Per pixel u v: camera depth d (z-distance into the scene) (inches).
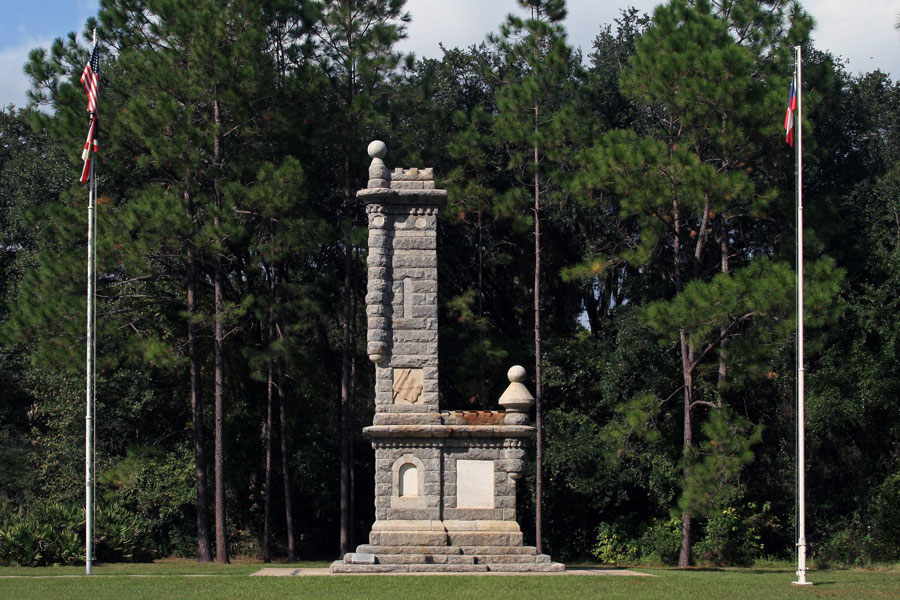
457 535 1141.7
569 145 1796.3
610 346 1865.2
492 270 1996.8
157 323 1764.3
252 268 1679.4
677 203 1576.0
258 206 1595.7
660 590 948.6
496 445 1162.6
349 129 1736.0
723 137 1519.4
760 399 1788.9
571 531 1902.1
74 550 1393.9
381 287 1184.8
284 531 1971.0
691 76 1508.4
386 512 1149.7
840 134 1921.8
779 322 1414.9
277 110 1660.9
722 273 1451.8
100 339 1585.9
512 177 1910.7
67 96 1572.3
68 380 1777.8
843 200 1798.7
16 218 1963.6
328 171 1843.0
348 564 1108.5
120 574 1141.7
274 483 1964.8
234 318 1594.5
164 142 1525.6
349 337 1744.6
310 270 1894.7
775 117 1494.8
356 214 1822.1
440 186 1754.4
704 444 1478.8
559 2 1745.8
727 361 1529.3
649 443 1707.7
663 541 1712.6
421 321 1186.0
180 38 1585.9
